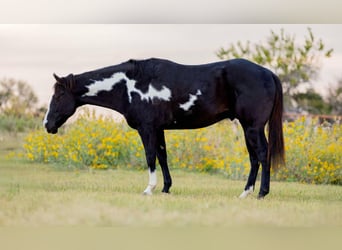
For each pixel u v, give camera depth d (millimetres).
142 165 13797
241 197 9648
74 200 9133
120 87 9828
